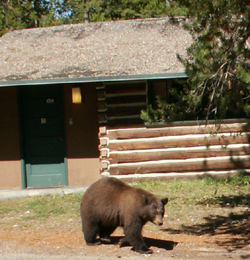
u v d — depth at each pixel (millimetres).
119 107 10125
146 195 5355
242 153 9977
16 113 10617
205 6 5867
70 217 7574
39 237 6449
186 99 6289
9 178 10594
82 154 10547
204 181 9633
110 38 11633
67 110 10586
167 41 11094
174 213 7625
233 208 7793
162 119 6445
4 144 10625
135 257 5340
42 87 10656
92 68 9859
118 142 10062
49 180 10617
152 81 10070
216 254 5504
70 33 12180
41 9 24484
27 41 11930
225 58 6094
